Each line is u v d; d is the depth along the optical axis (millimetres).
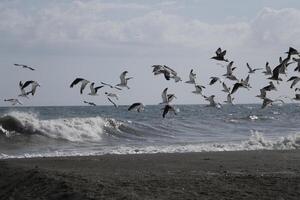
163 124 54500
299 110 125375
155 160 25281
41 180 18641
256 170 21203
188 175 19359
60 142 40156
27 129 40812
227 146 34531
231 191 16172
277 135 47688
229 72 21703
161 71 20734
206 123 62812
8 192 18891
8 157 29156
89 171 21125
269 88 22578
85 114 89062
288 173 20016
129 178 18594
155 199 15203
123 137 45438
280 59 20266
